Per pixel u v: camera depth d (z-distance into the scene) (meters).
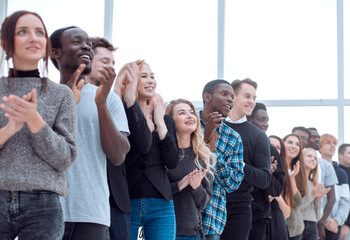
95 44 3.03
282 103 5.74
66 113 1.85
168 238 2.75
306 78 5.75
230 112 4.11
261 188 3.79
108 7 5.69
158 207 2.76
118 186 2.45
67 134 1.81
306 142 5.45
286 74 5.75
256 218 3.92
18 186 1.70
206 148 3.25
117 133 2.18
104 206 2.15
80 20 5.70
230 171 3.46
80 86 2.21
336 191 5.58
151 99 3.02
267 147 3.91
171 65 5.68
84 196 2.11
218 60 5.67
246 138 3.92
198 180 3.01
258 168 3.83
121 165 2.50
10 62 1.90
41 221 1.73
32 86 1.83
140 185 2.75
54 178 1.76
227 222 3.67
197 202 3.08
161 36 5.71
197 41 5.71
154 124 2.93
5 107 1.64
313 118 5.77
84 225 2.10
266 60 5.75
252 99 4.12
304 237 4.95
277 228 4.18
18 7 5.68
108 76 2.11
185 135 3.21
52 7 5.71
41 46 1.87
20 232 1.73
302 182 4.88
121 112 2.33
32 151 1.74
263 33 5.75
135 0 5.74
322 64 5.79
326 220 5.48
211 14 5.73
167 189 2.80
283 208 4.29
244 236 3.68
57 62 2.46
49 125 1.80
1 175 1.71
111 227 2.43
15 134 1.74
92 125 2.21
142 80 2.95
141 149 2.66
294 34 5.76
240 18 5.76
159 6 5.74
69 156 1.78
